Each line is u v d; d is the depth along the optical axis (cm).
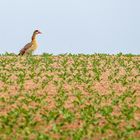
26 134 2817
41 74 4444
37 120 3111
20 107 3384
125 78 4347
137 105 3497
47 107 3409
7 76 4325
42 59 5181
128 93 3812
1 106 3400
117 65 4894
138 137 2803
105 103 3553
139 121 3094
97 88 3988
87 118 3147
